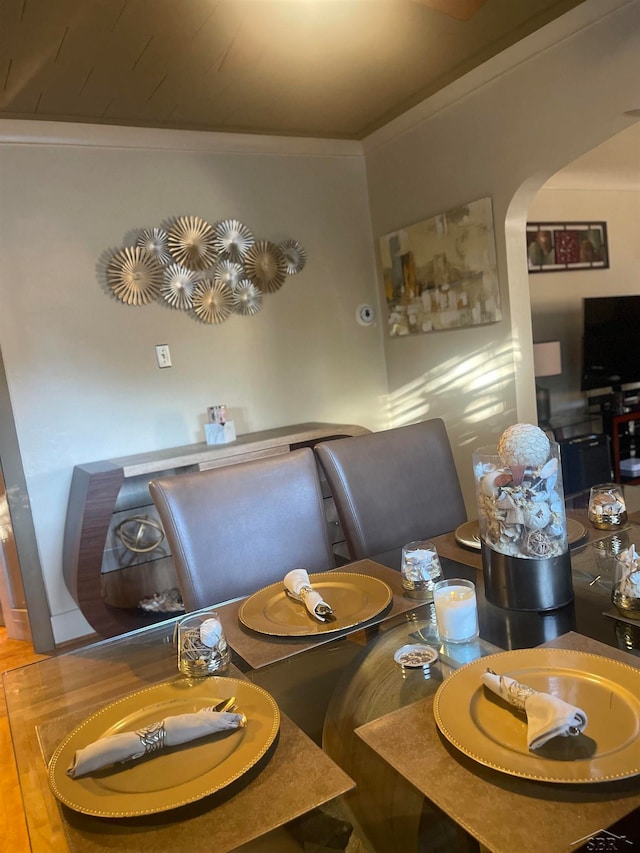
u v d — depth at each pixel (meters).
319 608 1.17
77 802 0.71
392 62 2.56
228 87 2.63
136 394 3.03
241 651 1.09
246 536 1.57
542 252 4.55
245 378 3.32
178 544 1.49
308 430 3.08
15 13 1.93
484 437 3.12
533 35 2.44
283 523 1.63
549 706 0.73
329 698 0.92
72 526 2.73
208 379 3.21
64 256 2.84
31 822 0.73
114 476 2.52
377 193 3.57
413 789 0.70
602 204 4.81
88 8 1.95
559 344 4.33
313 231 3.50
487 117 2.76
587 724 0.75
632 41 2.13
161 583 2.83
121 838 0.67
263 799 0.71
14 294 2.75
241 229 3.24
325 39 2.30
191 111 2.85
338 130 3.38
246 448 2.82
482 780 0.69
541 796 0.66
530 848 0.60
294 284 3.46
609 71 2.22
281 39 2.27
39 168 2.77
